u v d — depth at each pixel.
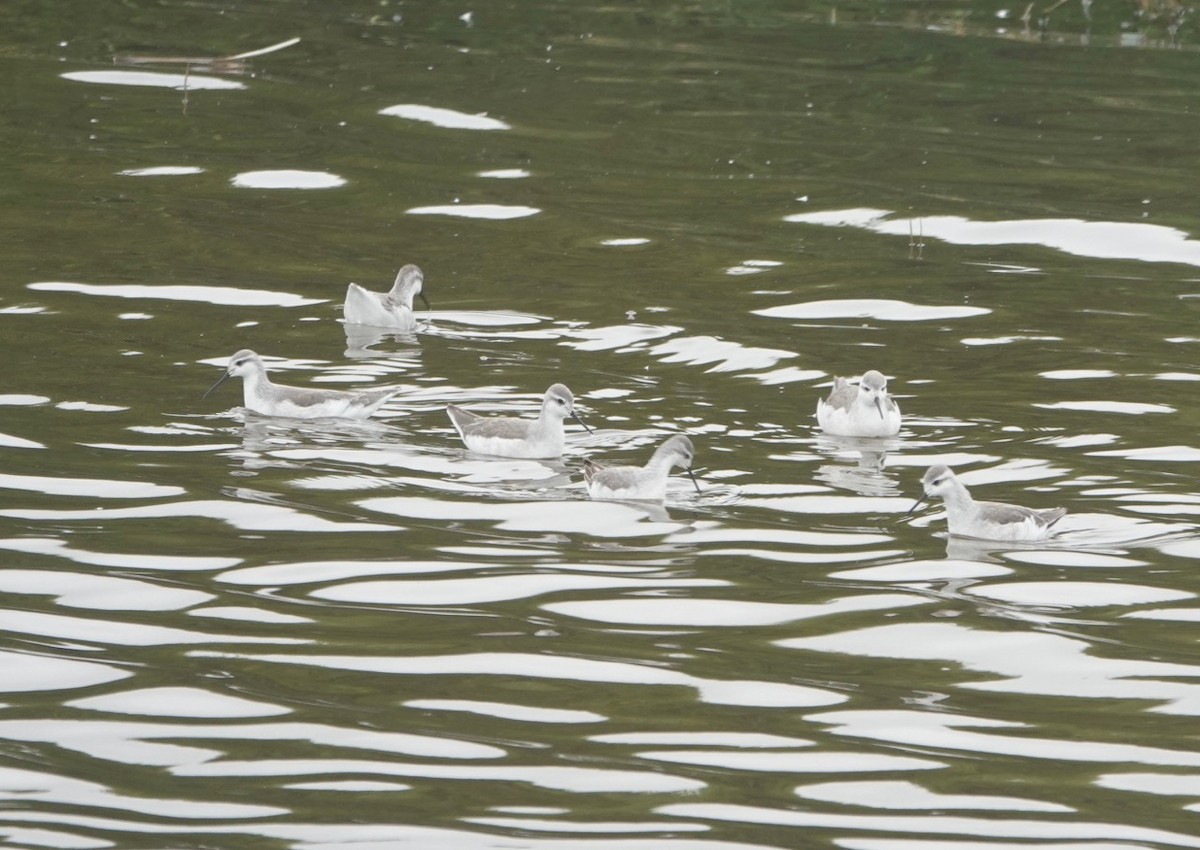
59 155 33.06
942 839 12.27
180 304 25.73
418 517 18.42
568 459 20.31
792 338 25.02
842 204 31.67
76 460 19.56
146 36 41.47
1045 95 38.62
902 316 26.11
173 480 19.11
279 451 20.22
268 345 24.14
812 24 44.75
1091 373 23.48
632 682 14.75
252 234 29.44
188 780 12.97
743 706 14.34
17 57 39.19
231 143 34.38
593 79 39.47
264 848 11.98
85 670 14.71
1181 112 37.31
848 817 12.56
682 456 19.08
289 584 16.59
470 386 22.73
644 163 33.97
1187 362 23.95
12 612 15.76
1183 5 46.06
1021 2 46.53
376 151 34.25
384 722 13.95
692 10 46.12
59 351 23.31
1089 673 15.02
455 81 38.97
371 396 21.50
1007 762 13.48
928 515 18.77
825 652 15.39
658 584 16.81
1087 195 32.16
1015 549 17.81
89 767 13.13
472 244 29.41
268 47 40.31
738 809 12.66
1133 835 12.35
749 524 18.42
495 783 12.99
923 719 14.14
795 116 37.03
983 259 29.03
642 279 27.75
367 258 28.47
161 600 16.12
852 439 21.08
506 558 17.38
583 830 12.32
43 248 28.00
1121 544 17.89
